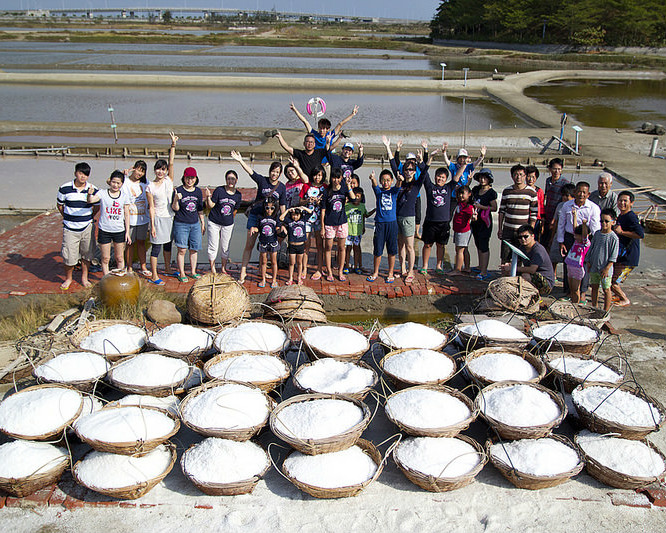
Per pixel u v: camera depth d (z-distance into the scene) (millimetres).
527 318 7559
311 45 81625
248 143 21547
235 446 4863
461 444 5016
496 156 19266
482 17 77812
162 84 36312
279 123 25656
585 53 63156
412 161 8844
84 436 4730
